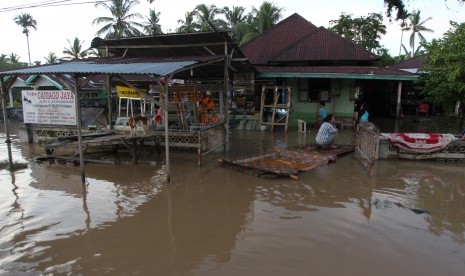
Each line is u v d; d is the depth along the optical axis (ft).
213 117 45.75
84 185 29.14
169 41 41.45
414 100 77.30
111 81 47.32
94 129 44.98
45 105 45.19
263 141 47.96
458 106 59.16
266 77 60.03
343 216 22.13
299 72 56.75
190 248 18.37
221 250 18.11
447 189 27.37
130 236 19.80
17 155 40.57
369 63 65.87
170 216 22.56
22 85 75.31
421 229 20.29
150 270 16.33
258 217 22.18
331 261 16.87
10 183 29.76
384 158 36.42
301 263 16.71
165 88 28.07
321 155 36.88
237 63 47.16
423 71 58.13
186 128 43.14
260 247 18.33
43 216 22.59
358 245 18.38
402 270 16.06
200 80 55.52
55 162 36.58
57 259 17.31
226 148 41.29
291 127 61.67
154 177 31.22
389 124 62.39
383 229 20.24
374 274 15.76
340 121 59.41
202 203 24.75
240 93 65.10
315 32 72.49
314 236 19.45
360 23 119.24
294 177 29.63
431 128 57.21
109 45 44.57
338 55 65.62
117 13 126.41
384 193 26.40
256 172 31.53
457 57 45.14
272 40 76.74
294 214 22.57
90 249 18.31
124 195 26.58
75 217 22.47
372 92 80.64
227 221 21.68
